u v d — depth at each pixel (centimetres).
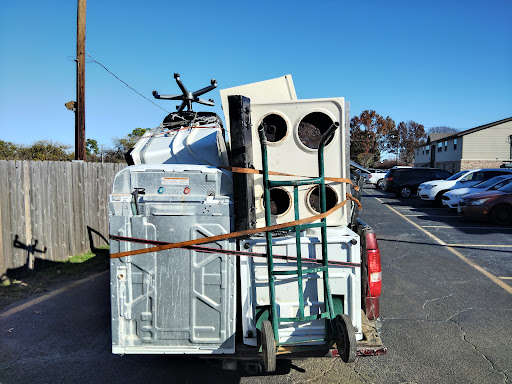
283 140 304
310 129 307
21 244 612
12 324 462
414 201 1917
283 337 281
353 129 6397
